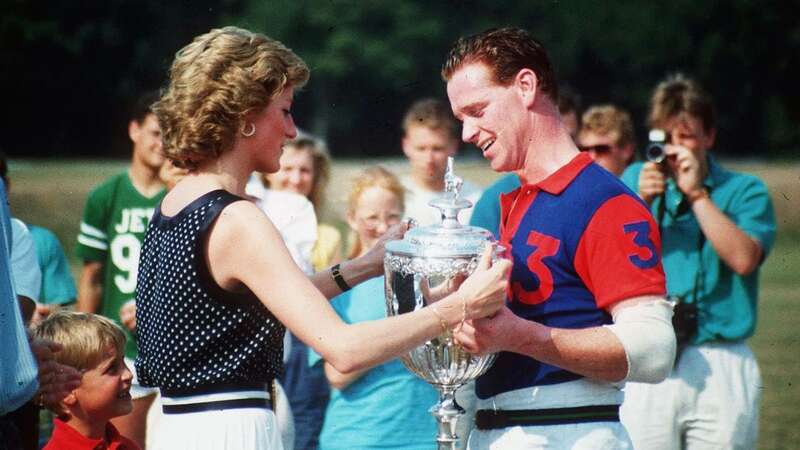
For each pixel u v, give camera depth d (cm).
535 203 786
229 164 764
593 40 8925
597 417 767
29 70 8644
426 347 770
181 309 741
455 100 800
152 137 1460
